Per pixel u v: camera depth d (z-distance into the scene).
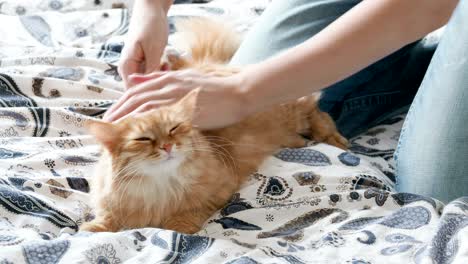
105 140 1.14
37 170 1.32
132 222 1.21
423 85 1.28
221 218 1.20
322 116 1.53
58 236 1.12
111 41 1.90
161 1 1.52
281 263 0.99
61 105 1.58
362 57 1.18
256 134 1.38
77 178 1.30
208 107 1.21
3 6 2.20
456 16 1.18
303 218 1.17
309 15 1.56
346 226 1.12
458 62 1.18
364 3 1.19
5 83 1.62
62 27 2.02
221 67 1.46
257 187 1.26
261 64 1.23
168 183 1.20
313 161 1.35
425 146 1.24
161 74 1.28
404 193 1.20
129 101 1.22
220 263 1.01
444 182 1.22
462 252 0.93
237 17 2.03
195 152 1.21
